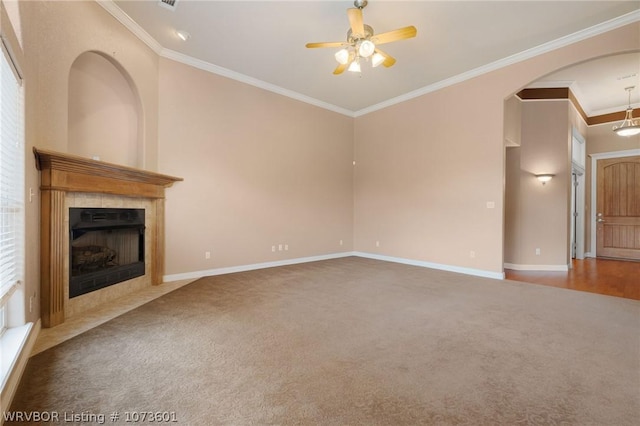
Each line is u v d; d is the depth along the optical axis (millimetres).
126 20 3607
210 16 3584
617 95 6219
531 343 2414
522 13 3486
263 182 5531
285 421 1510
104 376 1899
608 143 7137
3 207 1911
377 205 6684
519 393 1755
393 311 3162
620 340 2475
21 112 2145
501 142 4703
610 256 7223
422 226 5801
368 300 3541
